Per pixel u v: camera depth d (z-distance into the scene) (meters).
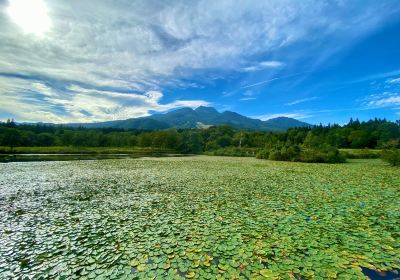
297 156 36.06
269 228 7.34
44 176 18.59
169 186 14.45
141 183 15.48
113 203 10.51
